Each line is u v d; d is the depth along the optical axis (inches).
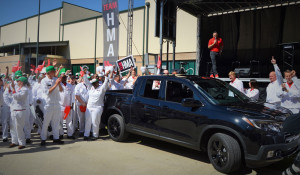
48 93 209.8
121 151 200.8
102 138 244.4
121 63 337.4
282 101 219.9
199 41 494.3
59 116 221.8
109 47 380.8
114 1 369.7
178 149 208.7
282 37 454.3
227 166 148.6
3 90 237.5
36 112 240.5
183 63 583.8
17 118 200.4
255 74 477.4
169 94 191.0
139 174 153.0
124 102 221.9
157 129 191.6
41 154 191.2
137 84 219.3
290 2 430.9
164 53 685.9
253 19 479.8
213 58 366.6
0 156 185.8
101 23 898.7
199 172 156.7
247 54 491.5
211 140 160.2
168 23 393.1
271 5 454.3
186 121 172.1
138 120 207.5
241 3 444.8
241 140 144.3
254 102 180.5
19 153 193.5
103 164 170.2
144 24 740.7
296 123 96.7
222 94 182.5
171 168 163.8
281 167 167.8
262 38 474.0
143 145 219.9
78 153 194.2
